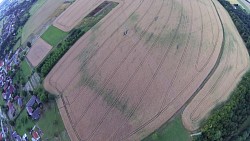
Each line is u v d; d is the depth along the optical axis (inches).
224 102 3732.8
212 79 4015.8
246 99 3742.6
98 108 4079.7
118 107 3993.6
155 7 5310.0
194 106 3754.9
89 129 3914.9
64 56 5044.3
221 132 3408.0
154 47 4552.2
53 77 4808.1
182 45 4485.7
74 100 4323.3
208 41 4527.6
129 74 4306.1
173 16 5034.5
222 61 4249.5
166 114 3757.4
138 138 3641.7
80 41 5162.4
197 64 4210.1
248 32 4891.7
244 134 3543.3
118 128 3796.8
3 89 5438.0
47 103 4485.7
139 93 4045.3
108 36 5007.4
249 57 4411.9
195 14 5068.9
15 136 4581.7
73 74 4680.1
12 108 4950.8
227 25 4948.3
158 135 3599.9
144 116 3806.6
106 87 4266.7
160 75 4160.9
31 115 4512.8
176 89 3966.5
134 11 5364.2
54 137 4079.7
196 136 3444.9
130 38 4820.4
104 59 4650.6
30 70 5251.0
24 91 4852.4
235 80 4001.0
